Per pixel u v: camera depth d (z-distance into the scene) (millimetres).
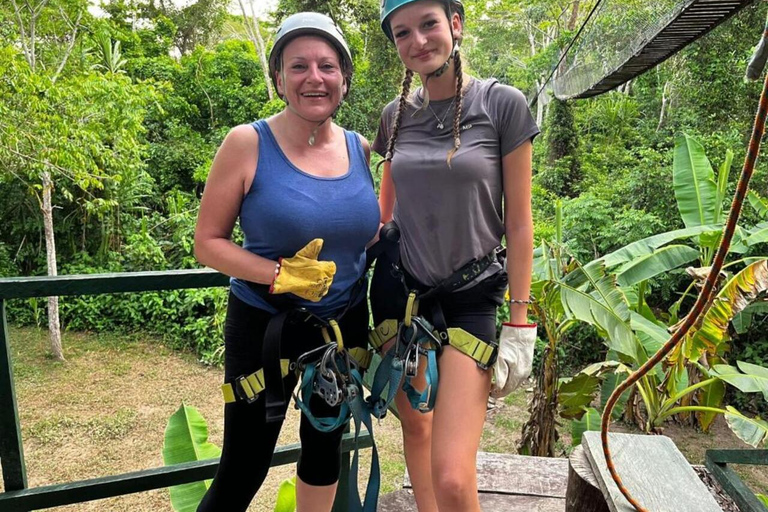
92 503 5461
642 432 5730
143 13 19953
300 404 1482
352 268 1532
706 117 10195
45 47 9672
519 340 1501
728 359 7391
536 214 11914
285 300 1476
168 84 10250
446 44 1425
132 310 9711
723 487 1763
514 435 6555
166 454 2375
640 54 5582
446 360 1494
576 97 9203
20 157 7539
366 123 14312
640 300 5691
